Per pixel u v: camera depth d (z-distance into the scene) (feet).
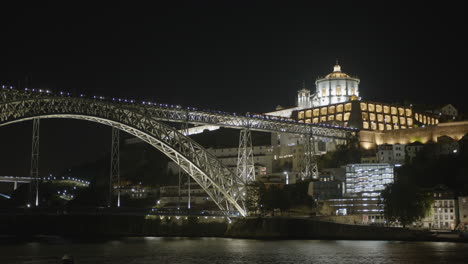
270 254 379.55
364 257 357.20
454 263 325.21
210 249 423.23
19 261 330.34
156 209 540.93
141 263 324.80
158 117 543.80
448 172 645.10
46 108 455.22
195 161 525.34
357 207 624.18
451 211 572.10
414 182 632.38
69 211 473.67
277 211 616.80
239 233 580.71
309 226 566.77
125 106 506.89
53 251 403.75
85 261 334.24
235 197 573.33
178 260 341.62
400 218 536.01
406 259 345.51
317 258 353.72
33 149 443.73
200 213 561.84
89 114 464.65
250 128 625.82
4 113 425.69
